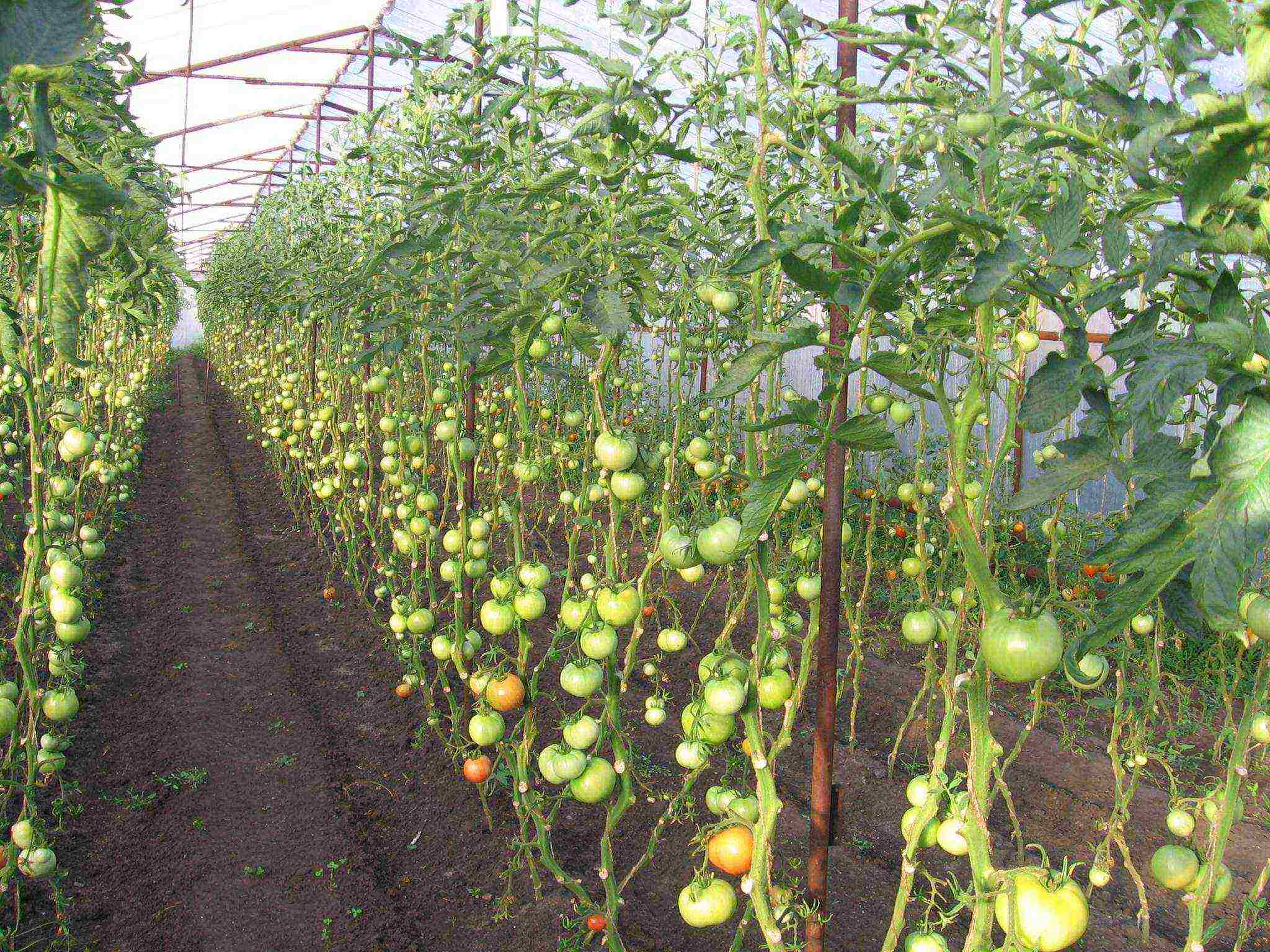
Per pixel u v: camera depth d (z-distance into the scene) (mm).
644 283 2271
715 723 1561
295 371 6660
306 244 5301
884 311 1222
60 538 2635
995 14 1339
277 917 2443
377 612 4781
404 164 4062
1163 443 923
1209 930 1530
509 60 2660
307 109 11625
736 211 3096
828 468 1731
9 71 745
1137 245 1605
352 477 5078
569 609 1919
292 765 3248
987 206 1274
